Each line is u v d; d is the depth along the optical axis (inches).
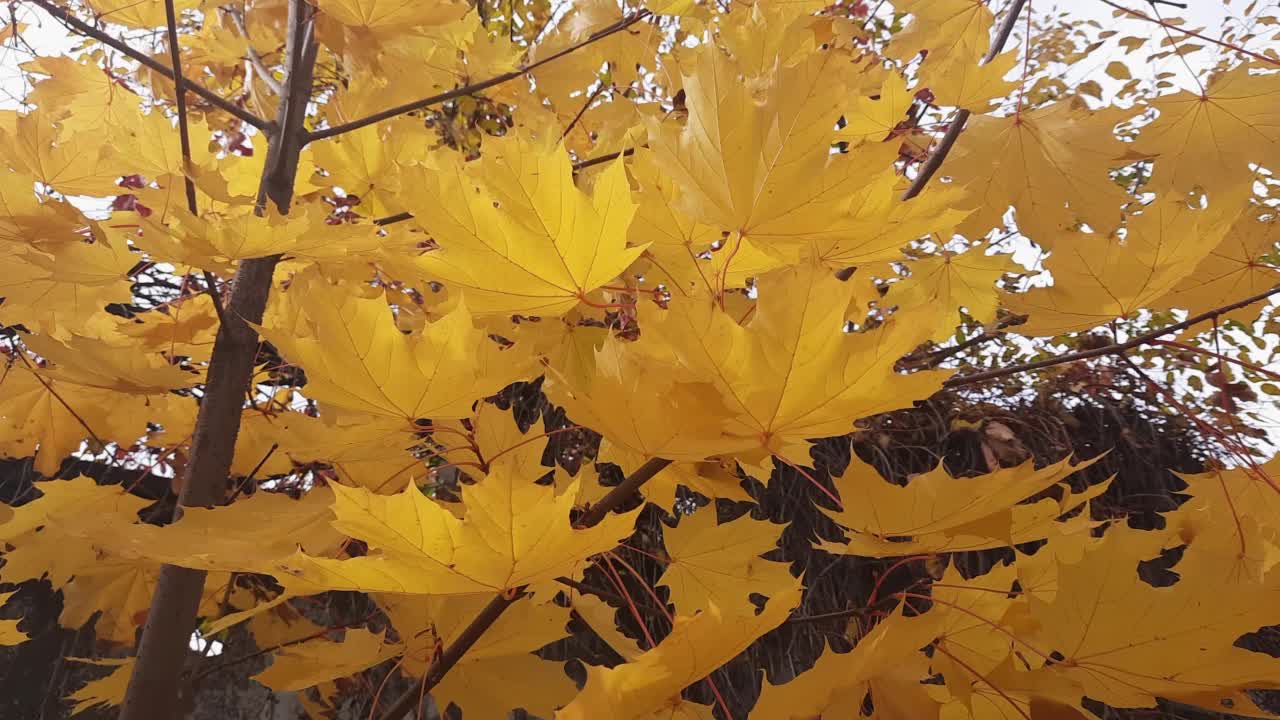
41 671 63.8
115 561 36.3
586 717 14.7
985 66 24.1
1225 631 15.5
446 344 17.6
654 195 18.4
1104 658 16.7
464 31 42.6
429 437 22.0
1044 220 29.3
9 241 28.1
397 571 16.0
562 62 42.2
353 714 64.1
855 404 14.4
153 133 32.6
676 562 28.7
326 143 35.0
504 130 77.9
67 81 38.1
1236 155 27.8
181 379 28.1
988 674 16.6
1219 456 75.5
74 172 32.0
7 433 37.2
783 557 71.2
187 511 19.9
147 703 26.3
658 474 23.0
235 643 67.4
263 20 36.6
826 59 15.7
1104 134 28.5
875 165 15.9
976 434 77.3
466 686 26.6
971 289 38.4
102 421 38.5
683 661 14.5
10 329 38.7
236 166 35.8
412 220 35.9
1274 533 20.6
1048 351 82.7
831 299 13.7
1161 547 21.6
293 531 19.9
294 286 27.9
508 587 16.8
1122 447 78.7
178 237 24.5
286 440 20.0
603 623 29.8
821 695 15.7
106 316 35.7
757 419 14.7
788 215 16.6
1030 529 21.2
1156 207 20.1
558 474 24.8
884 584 69.8
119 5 37.6
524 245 17.1
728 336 14.0
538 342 25.2
